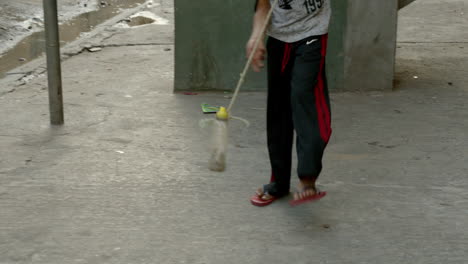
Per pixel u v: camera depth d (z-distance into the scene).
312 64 3.58
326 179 4.40
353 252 3.47
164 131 5.34
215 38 6.39
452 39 8.88
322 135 3.63
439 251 3.48
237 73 6.47
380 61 6.39
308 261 3.38
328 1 3.65
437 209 3.96
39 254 3.44
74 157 4.75
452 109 5.90
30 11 11.67
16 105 6.06
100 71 7.39
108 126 5.44
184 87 6.54
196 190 4.23
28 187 4.24
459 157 4.79
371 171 4.53
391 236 3.64
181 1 6.32
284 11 3.62
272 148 3.92
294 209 3.96
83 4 12.61
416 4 11.45
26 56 8.95
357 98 6.26
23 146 4.96
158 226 3.74
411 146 5.00
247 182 4.36
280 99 3.82
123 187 4.26
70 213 3.89
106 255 3.43
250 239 3.61
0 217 3.83
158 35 9.41
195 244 3.55
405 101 6.14
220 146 3.42
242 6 6.29
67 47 8.52
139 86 6.75
